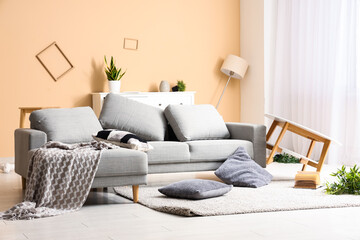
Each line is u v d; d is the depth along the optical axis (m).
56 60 7.23
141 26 7.72
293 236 3.12
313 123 7.12
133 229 3.33
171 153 4.96
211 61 8.19
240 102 8.39
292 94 7.50
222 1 8.24
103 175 4.13
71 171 4.03
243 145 5.35
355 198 4.28
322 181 5.32
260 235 3.15
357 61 6.40
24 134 4.63
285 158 7.06
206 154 5.14
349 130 6.55
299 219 3.58
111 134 4.67
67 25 7.28
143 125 5.32
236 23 8.34
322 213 3.78
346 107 6.60
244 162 5.17
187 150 5.06
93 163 4.08
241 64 7.90
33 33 7.11
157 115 5.53
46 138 4.59
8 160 6.87
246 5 8.17
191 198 4.25
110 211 3.92
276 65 7.71
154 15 7.80
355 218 3.61
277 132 7.77
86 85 7.39
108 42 7.51
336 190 4.52
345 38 6.57
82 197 4.02
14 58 7.03
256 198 4.29
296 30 7.46
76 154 4.07
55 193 3.98
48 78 7.20
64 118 4.95
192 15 8.05
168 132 5.56
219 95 8.27
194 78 8.09
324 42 6.94
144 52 7.75
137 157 4.24
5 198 4.45
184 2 7.99
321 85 7.00
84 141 4.91
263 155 5.47
